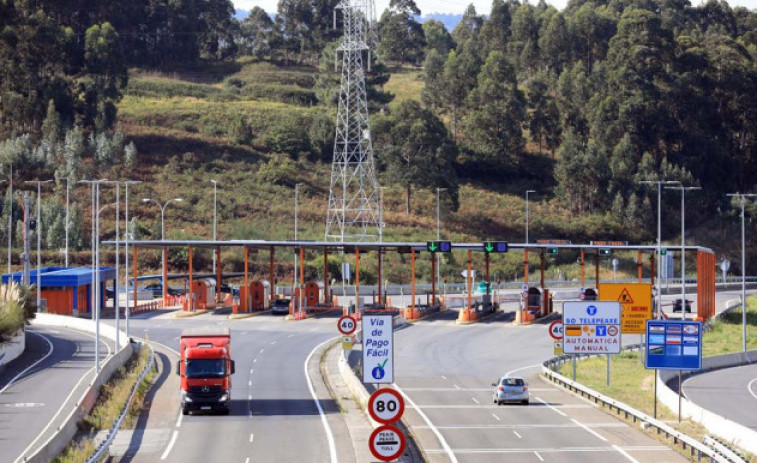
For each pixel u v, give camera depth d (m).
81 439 66.75
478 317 161.50
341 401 85.81
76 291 159.12
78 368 104.88
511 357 122.44
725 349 140.50
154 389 91.88
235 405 83.75
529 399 90.56
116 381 90.81
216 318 156.25
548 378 104.62
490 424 76.44
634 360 125.38
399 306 180.25
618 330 97.38
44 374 100.50
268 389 93.06
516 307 182.38
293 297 158.50
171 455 62.53
